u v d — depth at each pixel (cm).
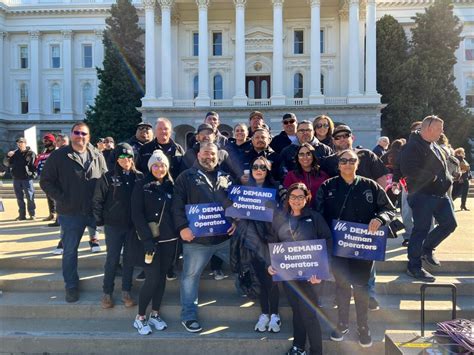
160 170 571
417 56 4053
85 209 631
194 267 572
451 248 802
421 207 656
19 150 1220
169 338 552
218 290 669
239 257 568
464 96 4944
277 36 3891
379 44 4209
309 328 504
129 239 583
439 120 641
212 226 564
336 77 4359
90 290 681
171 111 3956
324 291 614
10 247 833
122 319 614
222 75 4434
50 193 620
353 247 523
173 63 4412
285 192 548
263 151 658
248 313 608
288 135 738
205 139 645
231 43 4412
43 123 5444
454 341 383
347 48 4262
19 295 662
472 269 702
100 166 665
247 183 584
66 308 620
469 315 591
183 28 4462
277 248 514
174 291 670
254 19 4381
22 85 5550
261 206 550
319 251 510
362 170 628
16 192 1229
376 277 678
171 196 582
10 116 5503
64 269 632
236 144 698
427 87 3994
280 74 3897
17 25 5422
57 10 5294
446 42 4184
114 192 590
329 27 4375
